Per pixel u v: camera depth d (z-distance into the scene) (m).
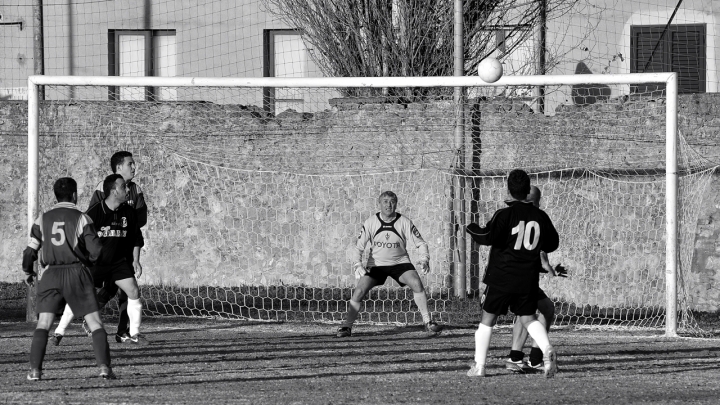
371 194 63.38
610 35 78.44
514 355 36.06
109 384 32.94
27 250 33.66
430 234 62.03
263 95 75.50
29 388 32.03
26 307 54.81
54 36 84.44
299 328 50.50
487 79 44.28
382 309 57.81
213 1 83.94
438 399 30.20
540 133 61.38
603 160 60.59
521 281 33.84
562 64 78.56
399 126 63.25
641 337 47.19
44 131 66.31
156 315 56.19
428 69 67.69
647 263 59.47
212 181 65.25
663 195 59.47
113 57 85.12
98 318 33.78
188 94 83.19
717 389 32.31
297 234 64.38
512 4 68.00
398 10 67.38
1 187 66.62
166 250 65.44
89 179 66.31
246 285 64.62
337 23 68.50
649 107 60.12
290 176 64.50
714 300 57.72
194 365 37.59
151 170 65.81
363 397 30.53
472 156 61.84
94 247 33.31
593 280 60.00
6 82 84.44
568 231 60.44
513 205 34.19
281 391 31.66
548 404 29.39
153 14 84.56
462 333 48.34
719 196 57.66
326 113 64.44
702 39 78.44
